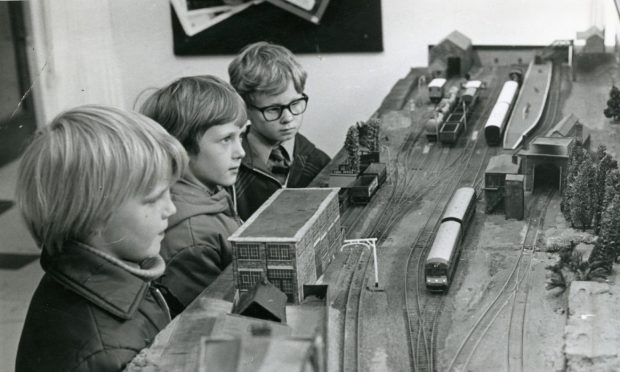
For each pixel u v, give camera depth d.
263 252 2.61
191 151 3.23
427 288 2.79
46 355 2.33
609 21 5.57
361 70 6.79
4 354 4.22
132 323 2.42
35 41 6.27
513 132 4.52
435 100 5.41
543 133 4.48
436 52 6.01
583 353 2.29
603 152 3.49
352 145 4.03
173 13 6.79
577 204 3.20
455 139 4.55
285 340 2.17
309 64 6.84
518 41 6.40
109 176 2.27
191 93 3.19
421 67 6.47
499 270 2.92
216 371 2.10
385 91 6.82
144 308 2.53
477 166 4.18
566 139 3.63
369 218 3.56
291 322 2.47
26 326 2.42
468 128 4.82
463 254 3.07
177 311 3.03
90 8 6.52
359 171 3.96
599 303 2.55
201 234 3.09
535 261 2.98
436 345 2.44
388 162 4.33
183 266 3.04
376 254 3.12
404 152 4.50
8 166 5.56
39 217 2.32
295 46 6.79
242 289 2.67
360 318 2.62
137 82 6.93
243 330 2.27
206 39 6.84
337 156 4.49
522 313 2.60
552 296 2.70
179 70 6.96
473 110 5.13
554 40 6.24
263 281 2.55
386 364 2.34
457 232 3.04
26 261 5.13
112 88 6.88
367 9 6.61
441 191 3.86
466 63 6.01
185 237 3.05
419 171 4.17
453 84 5.79
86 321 2.36
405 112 5.30
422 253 3.12
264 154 4.14
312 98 6.93
